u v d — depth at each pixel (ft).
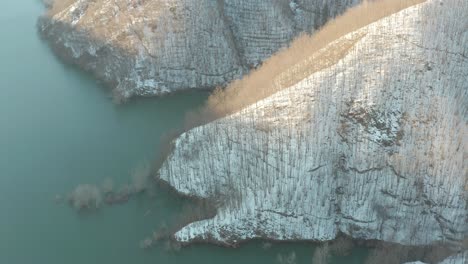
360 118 256.73
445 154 238.48
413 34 283.59
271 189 249.96
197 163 270.26
